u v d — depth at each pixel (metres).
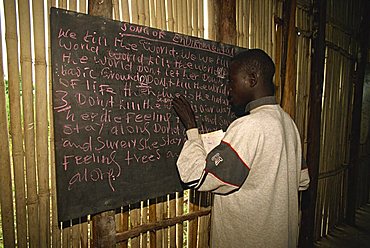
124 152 1.52
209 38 1.99
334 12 3.16
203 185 1.24
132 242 1.79
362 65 3.56
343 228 3.54
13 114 1.28
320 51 2.81
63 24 1.26
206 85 1.86
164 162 1.70
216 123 1.94
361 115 3.87
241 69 1.33
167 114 1.68
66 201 1.34
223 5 2.02
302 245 2.96
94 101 1.38
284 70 2.52
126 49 1.47
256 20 2.27
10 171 1.31
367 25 3.52
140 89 1.55
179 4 1.82
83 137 1.36
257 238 1.26
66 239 1.50
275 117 1.25
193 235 2.09
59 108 1.28
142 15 1.64
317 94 2.85
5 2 1.21
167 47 1.64
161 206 1.88
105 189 1.47
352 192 3.62
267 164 1.22
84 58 1.33
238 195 1.29
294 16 2.49
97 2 1.42
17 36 1.26
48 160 1.40
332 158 3.35
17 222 1.34
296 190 1.40
